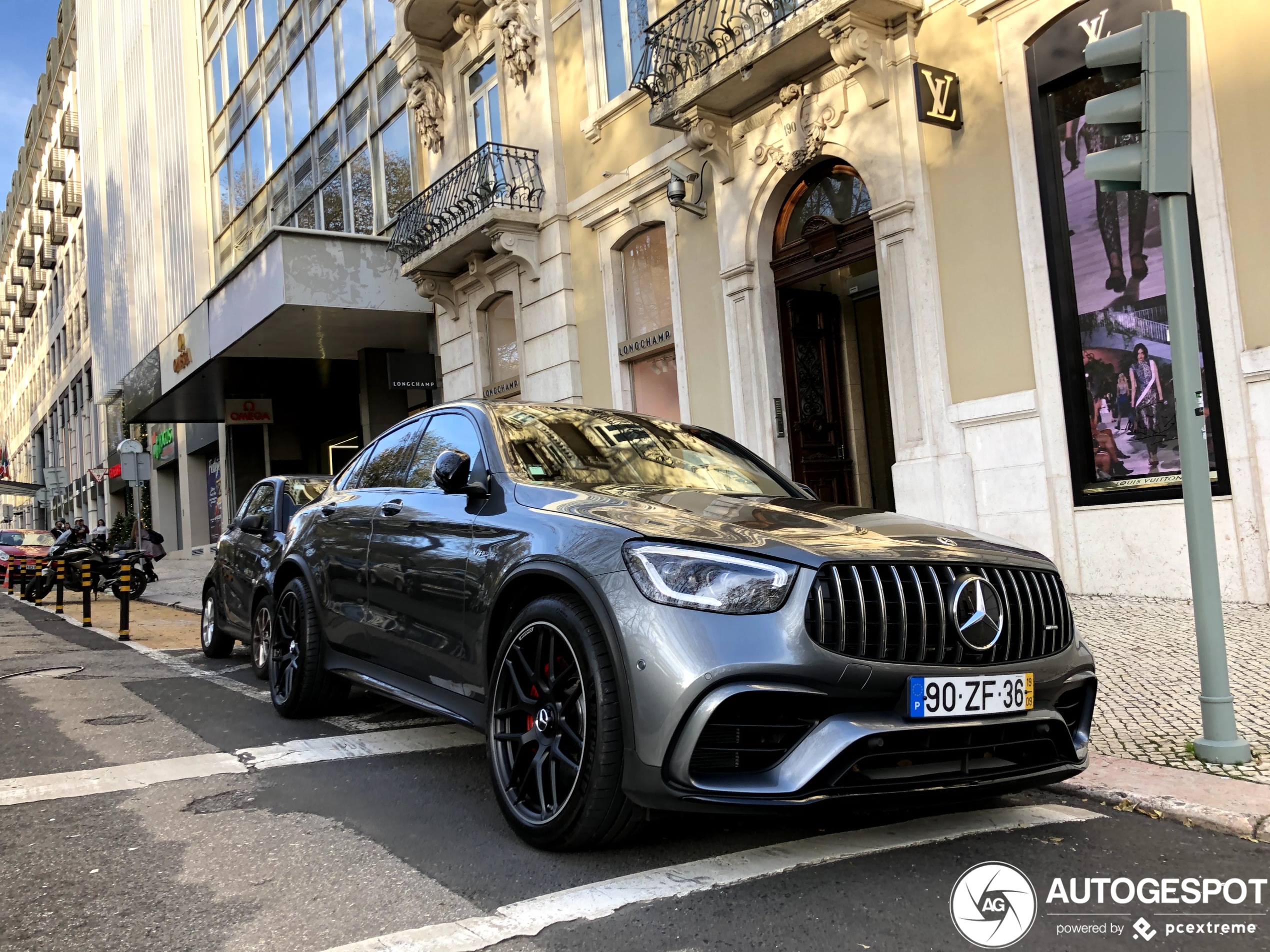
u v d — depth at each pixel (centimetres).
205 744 459
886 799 267
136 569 1552
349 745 454
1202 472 389
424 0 1537
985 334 856
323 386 2409
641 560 283
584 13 1329
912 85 902
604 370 1325
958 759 283
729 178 1102
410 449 468
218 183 2950
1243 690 482
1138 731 427
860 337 1167
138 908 263
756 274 1083
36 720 523
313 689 500
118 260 4100
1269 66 679
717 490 396
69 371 5550
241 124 2708
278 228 1608
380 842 315
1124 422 774
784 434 1080
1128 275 768
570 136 1375
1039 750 302
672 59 1105
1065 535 802
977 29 859
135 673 705
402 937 242
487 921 250
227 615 746
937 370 885
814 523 310
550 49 1403
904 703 270
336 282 1652
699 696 260
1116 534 769
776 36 945
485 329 1583
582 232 1359
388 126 1880
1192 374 389
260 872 289
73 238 5375
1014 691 287
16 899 270
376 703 561
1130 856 298
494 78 1524
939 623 280
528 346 1448
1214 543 390
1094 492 788
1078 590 796
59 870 292
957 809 347
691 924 247
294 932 246
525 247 1409
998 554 309
